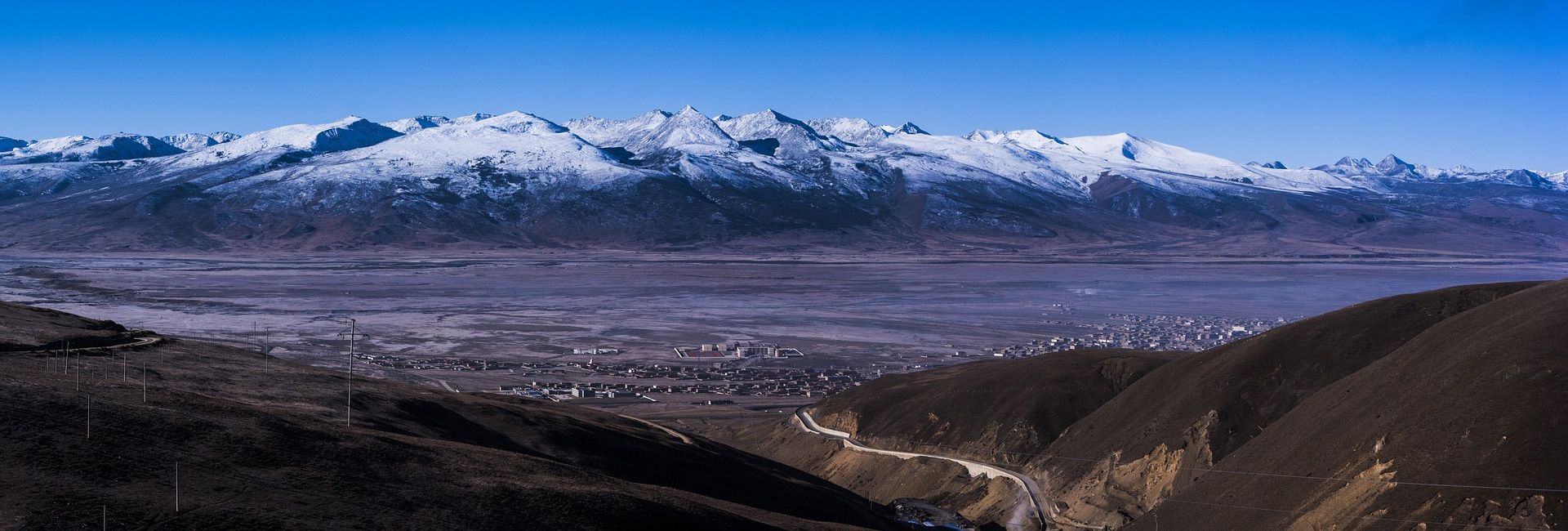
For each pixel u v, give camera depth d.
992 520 122.62
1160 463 117.31
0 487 61.91
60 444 69.31
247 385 113.94
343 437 81.88
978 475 137.12
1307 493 92.88
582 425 121.69
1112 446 126.12
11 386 78.50
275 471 73.06
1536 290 109.12
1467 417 87.12
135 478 67.38
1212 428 116.94
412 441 88.06
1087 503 118.50
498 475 81.19
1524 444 81.56
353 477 74.62
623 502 78.69
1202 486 107.19
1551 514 75.81
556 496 77.25
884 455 152.38
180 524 61.78
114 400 79.56
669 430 145.12
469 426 113.06
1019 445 142.50
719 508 88.50
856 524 113.00
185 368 121.19
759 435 181.75
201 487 68.00
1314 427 104.31
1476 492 79.88
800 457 165.50
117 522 60.38
